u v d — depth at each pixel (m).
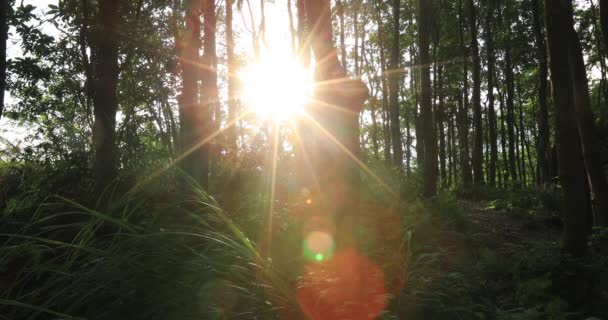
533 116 40.34
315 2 4.99
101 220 3.75
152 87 15.82
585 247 6.36
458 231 8.09
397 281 4.66
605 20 8.50
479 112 24.30
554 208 11.99
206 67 10.34
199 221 3.85
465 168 28.50
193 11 9.13
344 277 4.22
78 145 11.62
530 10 26.84
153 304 3.09
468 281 5.51
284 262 4.55
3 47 6.09
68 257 3.52
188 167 9.04
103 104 9.16
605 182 8.79
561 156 6.52
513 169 29.89
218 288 3.29
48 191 7.09
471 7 25.14
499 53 31.25
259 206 6.74
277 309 3.50
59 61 13.54
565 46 6.47
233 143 13.33
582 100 8.86
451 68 30.14
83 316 3.11
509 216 11.79
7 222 4.65
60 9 12.02
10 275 3.98
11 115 14.77
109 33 9.52
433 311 4.29
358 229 4.68
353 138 4.73
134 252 3.33
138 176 7.14
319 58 4.91
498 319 4.56
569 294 5.41
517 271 5.96
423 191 13.28
